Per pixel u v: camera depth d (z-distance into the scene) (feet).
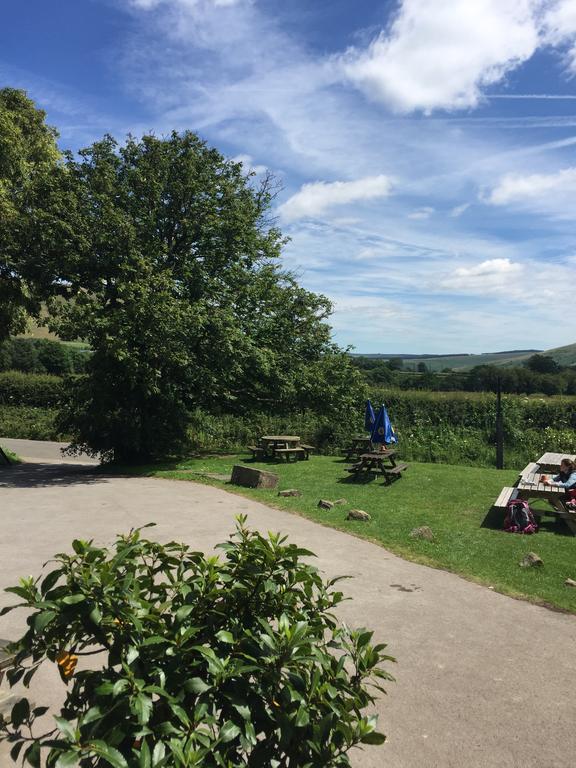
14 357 157.69
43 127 83.76
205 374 59.98
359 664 7.50
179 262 61.67
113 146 62.49
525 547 26.71
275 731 6.82
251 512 34.22
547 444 66.28
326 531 29.37
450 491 41.01
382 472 45.03
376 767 11.03
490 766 11.11
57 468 65.82
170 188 61.62
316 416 74.28
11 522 31.89
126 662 6.72
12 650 7.06
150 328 51.52
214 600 7.63
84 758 6.37
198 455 68.90
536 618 18.67
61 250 54.95
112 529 30.07
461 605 19.67
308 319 72.74
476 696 13.71
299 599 8.39
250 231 65.36
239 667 6.63
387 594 20.57
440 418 77.61
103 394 58.39
